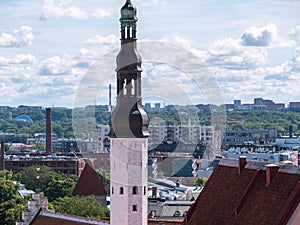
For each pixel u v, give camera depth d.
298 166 112.88
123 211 131.00
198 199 126.81
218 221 120.50
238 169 122.75
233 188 121.69
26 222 161.50
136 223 131.12
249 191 117.56
